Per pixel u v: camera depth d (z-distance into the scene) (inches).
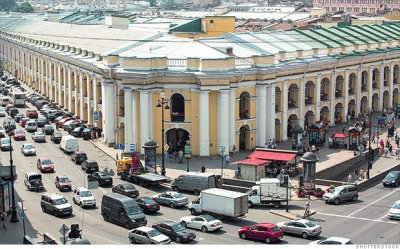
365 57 4269.2
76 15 7185.0
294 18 7445.9
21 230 2119.8
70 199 2512.3
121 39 3892.7
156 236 1898.4
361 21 5949.8
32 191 2632.9
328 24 5595.5
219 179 2610.7
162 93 2930.6
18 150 3472.0
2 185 2204.7
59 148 3538.4
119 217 2151.8
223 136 3216.0
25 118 4266.7
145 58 3169.3
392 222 2196.1
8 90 5570.9
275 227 1973.4
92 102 3954.2
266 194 2402.8
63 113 4510.3
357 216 2277.3
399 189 2738.7
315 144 3496.6
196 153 3248.0
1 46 7509.8
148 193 2610.7
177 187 2623.0
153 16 6737.2
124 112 3326.8
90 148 3508.9
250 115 3363.7
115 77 3390.7
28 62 6018.7
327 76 3978.8
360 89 4311.0
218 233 2069.4
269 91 3412.9
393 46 4736.7
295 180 2824.8
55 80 4933.6
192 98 3211.1
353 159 3221.0
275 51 3690.9
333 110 4055.1
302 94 3754.9
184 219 2128.4
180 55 3356.3
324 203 2477.9
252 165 2726.4
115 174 2942.9
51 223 2197.3
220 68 3147.1
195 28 4448.8
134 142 3267.7
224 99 3186.5
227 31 4431.6
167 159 3179.1
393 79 4731.8
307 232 1995.6
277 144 3533.5
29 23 6914.4
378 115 4431.6
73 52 4426.7
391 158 3373.5
